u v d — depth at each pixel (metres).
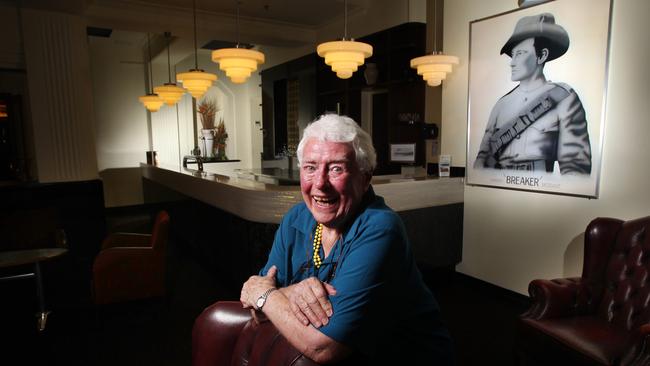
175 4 5.19
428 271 3.77
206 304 3.34
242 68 3.62
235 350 1.31
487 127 3.40
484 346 2.63
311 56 6.15
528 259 3.21
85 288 3.72
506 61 3.20
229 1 5.07
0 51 4.75
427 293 1.16
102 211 5.03
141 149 7.86
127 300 2.99
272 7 5.28
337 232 1.16
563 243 2.96
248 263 3.10
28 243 3.33
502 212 3.38
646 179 2.49
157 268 3.06
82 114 5.21
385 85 4.72
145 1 5.07
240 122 8.94
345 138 1.06
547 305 2.18
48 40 4.92
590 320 2.18
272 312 1.05
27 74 4.86
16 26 4.80
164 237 3.06
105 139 7.52
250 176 5.70
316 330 0.94
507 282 3.40
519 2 3.07
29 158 6.81
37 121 4.96
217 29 5.61
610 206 2.67
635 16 2.48
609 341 1.93
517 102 3.15
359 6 5.10
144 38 7.17
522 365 2.22
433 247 3.56
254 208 2.96
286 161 7.00
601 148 2.68
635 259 2.18
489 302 3.34
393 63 4.64
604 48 2.62
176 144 8.20
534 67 3.01
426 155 4.46
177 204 5.12
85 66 5.16
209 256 4.06
